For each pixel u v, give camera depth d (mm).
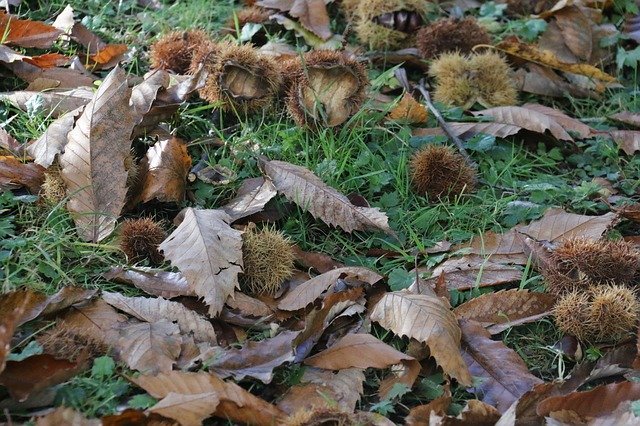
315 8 1733
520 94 1714
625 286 1385
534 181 1560
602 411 1266
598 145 1616
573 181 1582
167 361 1278
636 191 1571
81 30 1647
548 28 1786
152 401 1244
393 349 1305
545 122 1588
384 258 1449
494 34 1799
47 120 1504
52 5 1702
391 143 1569
